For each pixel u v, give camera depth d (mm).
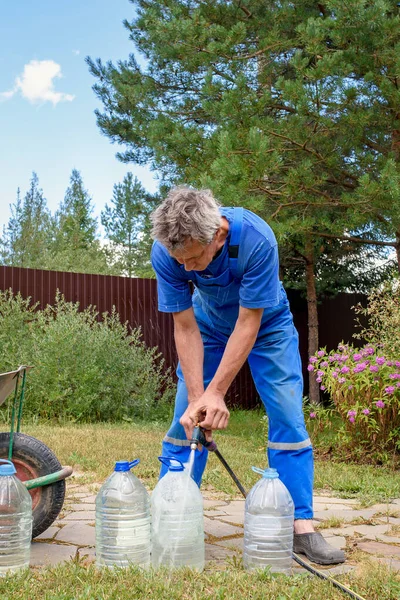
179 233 2725
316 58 9141
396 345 7461
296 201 8703
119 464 3107
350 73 8711
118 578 2670
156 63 11352
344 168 9672
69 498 4676
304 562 3037
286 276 12656
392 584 2701
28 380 9438
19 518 3004
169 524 2928
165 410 10633
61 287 10820
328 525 3986
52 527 3854
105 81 12547
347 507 4590
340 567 3109
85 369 9547
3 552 2947
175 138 9484
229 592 2541
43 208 27391
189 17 10211
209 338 3518
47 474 3553
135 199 13523
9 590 2549
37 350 9586
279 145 8641
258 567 2865
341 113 8758
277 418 3354
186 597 2516
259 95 9547
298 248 10750
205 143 9234
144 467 5652
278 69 9875
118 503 3010
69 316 10039
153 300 11594
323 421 7918
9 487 3008
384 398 6793
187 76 11062
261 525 2980
